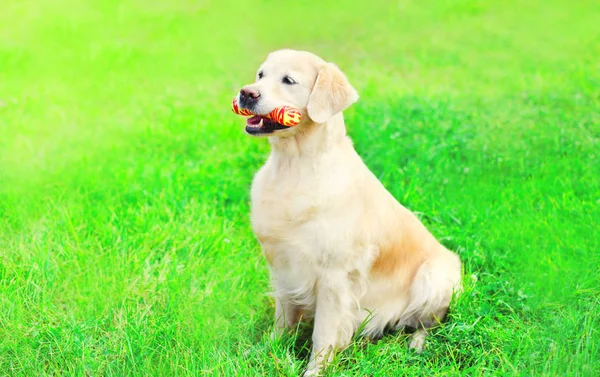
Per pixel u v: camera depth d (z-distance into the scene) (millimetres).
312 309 4859
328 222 4398
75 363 4379
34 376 4293
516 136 8180
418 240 5035
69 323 4746
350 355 4723
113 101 9828
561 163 7273
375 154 7617
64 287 5211
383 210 4730
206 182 6973
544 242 5961
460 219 6473
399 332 5086
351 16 15383
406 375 4484
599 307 4945
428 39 13617
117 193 6676
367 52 12984
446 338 4914
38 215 6219
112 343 4582
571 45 12609
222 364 4285
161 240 5855
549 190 6812
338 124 4520
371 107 9055
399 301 5023
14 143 7898
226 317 5129
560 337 4641
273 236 4508
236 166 7547
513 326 4957
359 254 4551
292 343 4785
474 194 6914
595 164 7219
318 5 16125
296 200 4406
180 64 11812
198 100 10070
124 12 14539
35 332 4613
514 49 12672
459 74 11359
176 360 4324
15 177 6977
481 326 4887
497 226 6254
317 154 4418
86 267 5398
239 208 6613
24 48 11672
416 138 7980
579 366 4336
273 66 4500
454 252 5926
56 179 6973
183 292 5172
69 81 10445
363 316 4957
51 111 9062
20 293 5004
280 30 14422
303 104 4414
